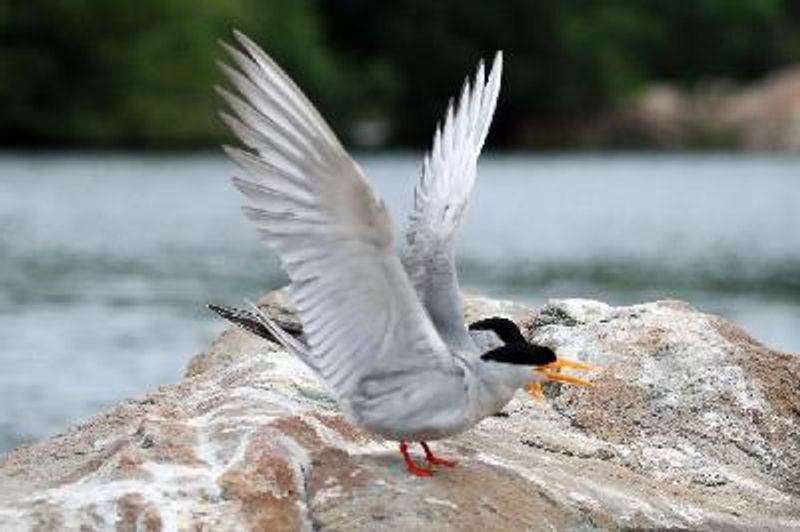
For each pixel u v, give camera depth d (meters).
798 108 74.94
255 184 6.93
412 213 7.85
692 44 84.50
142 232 35.75
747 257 34.00
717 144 74.19
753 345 9.89
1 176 50.28
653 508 8.08
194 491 7.48
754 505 8.56
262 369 9.20
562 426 9.20
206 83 66.19
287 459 7.73
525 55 74.88
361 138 74.94
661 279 29.22
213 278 27.53
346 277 7.00
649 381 9.51
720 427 9.25
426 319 6.98
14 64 63.97
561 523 7.73
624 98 76.06
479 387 7.11
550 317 10.38
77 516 7.29
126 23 65.44
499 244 35.62
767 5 84.75
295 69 71.44
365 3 76.00
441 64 74.50
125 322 22.03
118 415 8.70
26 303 23.95
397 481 7.69
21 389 16.94
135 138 65.62
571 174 59.78
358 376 7.12
